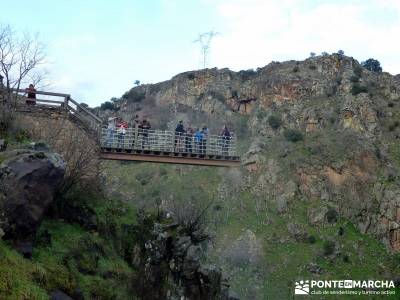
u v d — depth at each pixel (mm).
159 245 18719
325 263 57625
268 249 60781
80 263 13797
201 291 19000
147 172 84375
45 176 11977
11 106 16969
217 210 70062
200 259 19844
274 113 91562
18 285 10125
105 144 22922
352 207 66312
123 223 18641
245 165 78125
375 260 58156
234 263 57938
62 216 15594
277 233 63656
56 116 18828
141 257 17906
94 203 18109
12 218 11258
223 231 64688
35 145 13578
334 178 70812
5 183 11281
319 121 83688
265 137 85562
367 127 78375
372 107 81000
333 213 65500
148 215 20438
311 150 76750
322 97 90500
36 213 11758
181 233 20312
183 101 109000
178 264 18969
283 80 96188
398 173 69375
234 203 71375
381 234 61969
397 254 59000
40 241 13031
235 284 53656
